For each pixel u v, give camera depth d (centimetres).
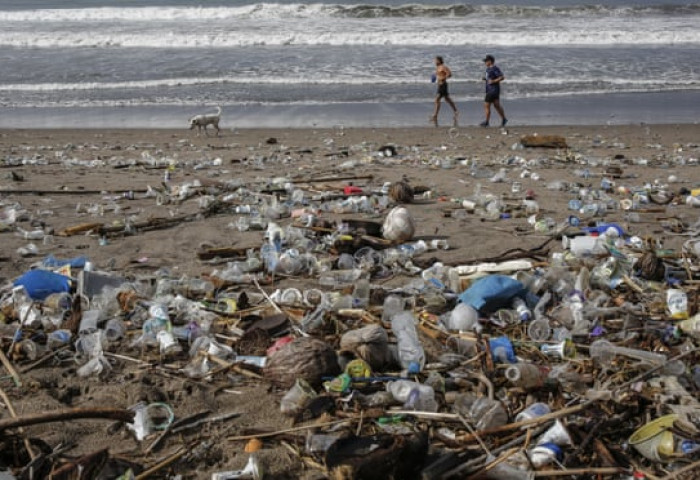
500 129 1503
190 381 378
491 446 317
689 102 1789
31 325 446
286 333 436
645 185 920
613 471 295
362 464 278
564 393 363
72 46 2538
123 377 386
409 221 644
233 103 1784
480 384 366
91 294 492
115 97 1852
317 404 346
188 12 3247
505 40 2583
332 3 3841
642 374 375
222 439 328
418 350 390
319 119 1620
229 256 610
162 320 437
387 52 2398
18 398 362
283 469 303
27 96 1861
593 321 459
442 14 3222
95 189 897
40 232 675
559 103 1792
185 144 1332
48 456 306
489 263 578
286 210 757
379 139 1380
